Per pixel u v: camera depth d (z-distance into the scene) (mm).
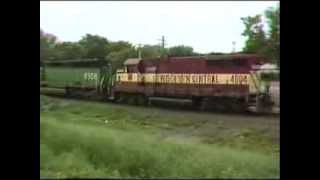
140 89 31703
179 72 30109
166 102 30516
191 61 29750
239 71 27531
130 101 32250
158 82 31000
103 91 33625
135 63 32500
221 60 28391
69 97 34969
